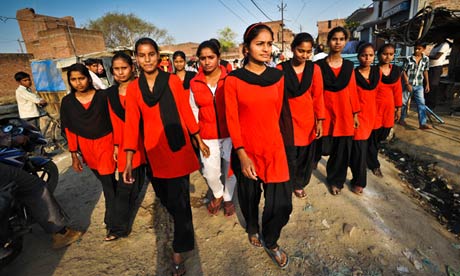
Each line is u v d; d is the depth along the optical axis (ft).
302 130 9.23
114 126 7.77
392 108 11.18
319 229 8.73
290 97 8.96
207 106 8.21
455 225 9.28
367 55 9.65
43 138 11.03
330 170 10.74
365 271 7.13
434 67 21.50
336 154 10.24
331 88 9.63
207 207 10.28
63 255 8.27
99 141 8.20
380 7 51.80
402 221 9.12
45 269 7.74
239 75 5.96
